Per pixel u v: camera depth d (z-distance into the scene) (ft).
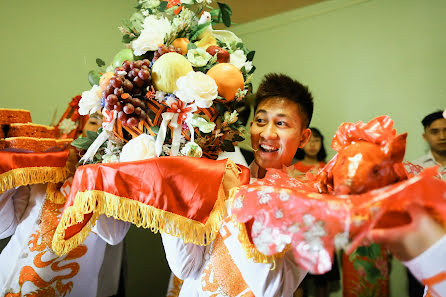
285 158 3.84
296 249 2.34
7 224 5.03
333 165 2.75
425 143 6.64
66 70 8.39
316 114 8.12
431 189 2.23
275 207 2.54
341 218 2.27
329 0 8.15
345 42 7.98
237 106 3.93
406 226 2.26
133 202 3.26
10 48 7.69
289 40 8.67
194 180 3.16
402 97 7.30
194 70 3.66
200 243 3.13
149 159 3.28
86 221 3.80
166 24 3.78
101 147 4.09
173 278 5.79
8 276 4.79
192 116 3.41
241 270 3.20
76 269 4.99
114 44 9.04
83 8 8.63
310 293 4.79
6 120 4.89
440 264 2.20
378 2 7.64
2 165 4.41
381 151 2.52
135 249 7.90
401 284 4.25
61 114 8.29
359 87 7.77
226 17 4.22
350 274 4.35
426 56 7.11
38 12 8.05
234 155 4.09
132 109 3.36
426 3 7.17
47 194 5.07
